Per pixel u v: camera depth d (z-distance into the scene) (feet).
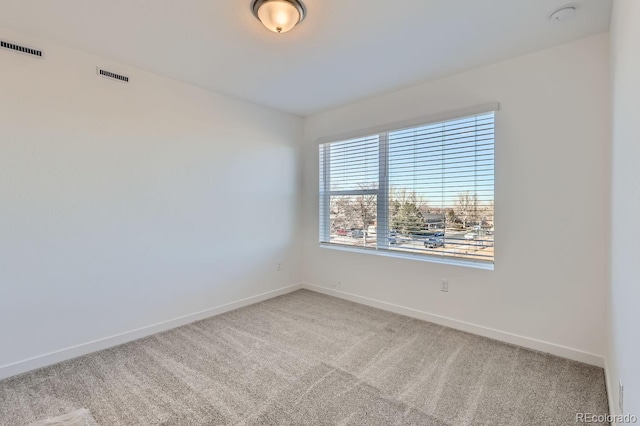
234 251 11.60
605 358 7.16
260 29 7.01
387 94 11.10
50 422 4.64
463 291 9.52
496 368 7.39
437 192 10.12
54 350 7.70
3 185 6.99
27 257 7.32
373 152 11.82
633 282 3.81
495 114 8.74
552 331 8.04
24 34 7.16
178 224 10.01
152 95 9.33
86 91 8.09
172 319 9.90
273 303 12.25
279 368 7.43
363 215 12.24
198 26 6.89
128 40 7.48
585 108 7.43
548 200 7.99
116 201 8.68
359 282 12.24
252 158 12.14
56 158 7.66
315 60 8.53
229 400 6.25
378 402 6.18
